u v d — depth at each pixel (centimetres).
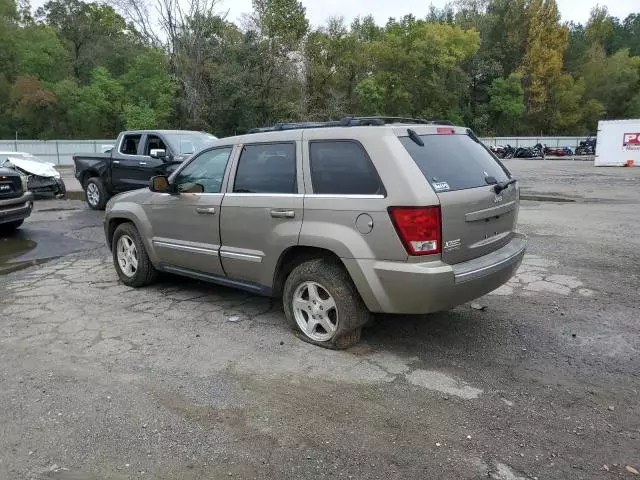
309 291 434
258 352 424
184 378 381
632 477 270
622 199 1355
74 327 486
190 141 1117
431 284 363
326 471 276
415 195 363
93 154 1271
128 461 286
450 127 443
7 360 415
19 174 968
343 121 434
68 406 344
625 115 6688
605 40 8019
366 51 5166
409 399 347
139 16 4081
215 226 492
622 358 408
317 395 354
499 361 405
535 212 1133
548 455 288
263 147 462
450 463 281
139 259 593
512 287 590
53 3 5503
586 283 598
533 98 6078
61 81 4431
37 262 755
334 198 399
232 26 4269
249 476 273
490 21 6381
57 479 272
